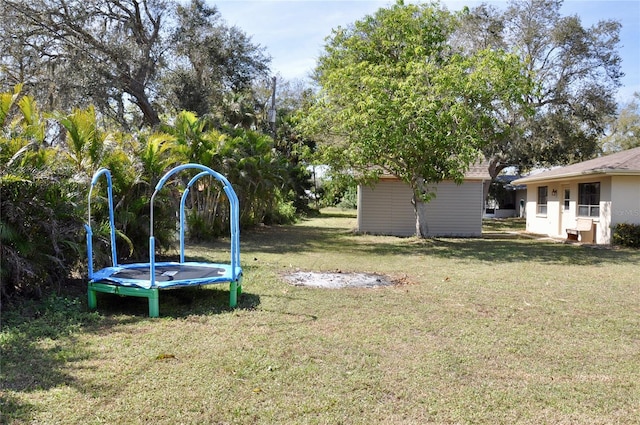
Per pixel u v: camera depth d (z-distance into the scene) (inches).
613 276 390.6
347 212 1487.5
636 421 137.6
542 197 856.3
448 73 527.2
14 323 217.2
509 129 591.8
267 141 784.3
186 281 248.2
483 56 553.6
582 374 173.8
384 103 528.7
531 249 592.1
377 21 649.0
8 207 236.5
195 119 609.3
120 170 366.3
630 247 610.2
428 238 694.5
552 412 142.6
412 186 650.2
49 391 146.9
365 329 224.1
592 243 665.0
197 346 193.0
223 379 159.8
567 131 1128.2
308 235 745.6
